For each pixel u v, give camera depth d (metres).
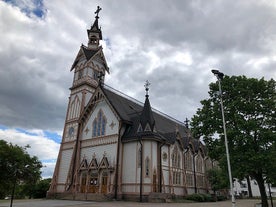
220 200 48.41
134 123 40.22
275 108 24.44
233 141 24.47
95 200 34.59
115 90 47.31
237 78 26.97
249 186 64.94
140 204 29.33
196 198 41.28
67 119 49.53
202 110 27.45
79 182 40.75
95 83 51.62
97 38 56.69
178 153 45.16
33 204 28.98
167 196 36.00
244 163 23.06
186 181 45.44
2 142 24.94
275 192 70.56
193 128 28.02
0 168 23.80
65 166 45.00
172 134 45.25
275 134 22.84
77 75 52.69
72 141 46.09
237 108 25.39
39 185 50.62
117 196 35.44
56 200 36.56
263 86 25.80
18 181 25.00
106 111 42.47
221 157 25.69
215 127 26.00
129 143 38.34
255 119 24.70
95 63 53.19
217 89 27.16
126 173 36.91
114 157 37.91
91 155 41.50
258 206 30.03
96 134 42.44
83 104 48.00
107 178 37.19
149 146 36.72
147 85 42.22
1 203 30.55
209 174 51.47
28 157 25.36
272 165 22.58
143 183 34.81
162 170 39.06
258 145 23.75
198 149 52.88
